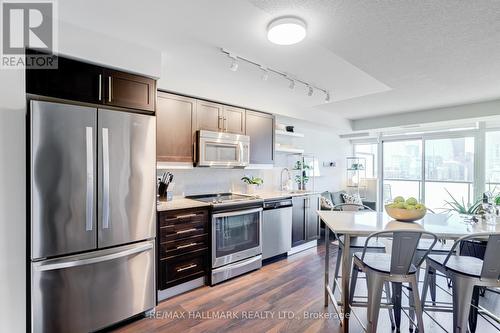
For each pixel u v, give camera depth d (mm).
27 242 1753
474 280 1648
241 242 3186
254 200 3316
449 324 2168
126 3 1615
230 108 3385
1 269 1593
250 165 3619
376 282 1738
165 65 2631
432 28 1713
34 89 1796
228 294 2684
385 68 2443
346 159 6668
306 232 4184
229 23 1823
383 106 4262
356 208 2955
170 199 3023
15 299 1638
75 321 1897
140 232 2215
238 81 3090
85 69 1983
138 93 2234
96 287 1985
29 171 1729
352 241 2428
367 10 1521
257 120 3729
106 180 2006
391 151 6156
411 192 5816
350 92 3430
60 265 1787
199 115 3066
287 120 4418
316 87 3221
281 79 3000
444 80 2803
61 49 1838
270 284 2918
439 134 5359
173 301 2541
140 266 2219
